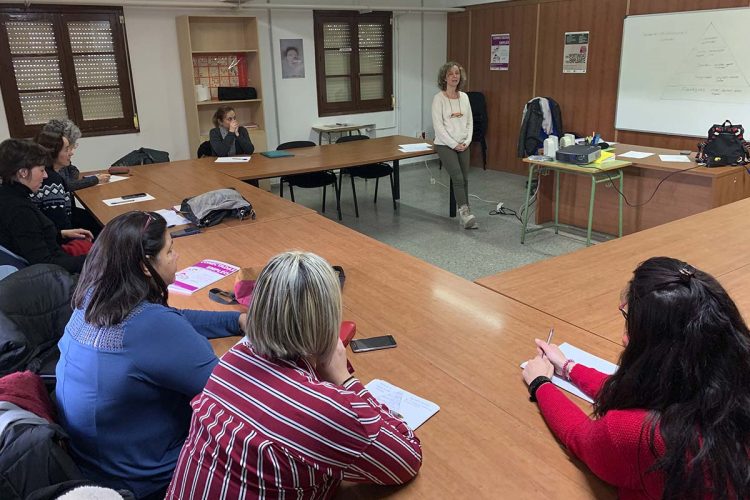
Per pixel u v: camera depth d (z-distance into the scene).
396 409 1.41
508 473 1.19
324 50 7.33
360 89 7.76
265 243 2.72
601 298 2.04
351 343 1.74
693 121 5.73
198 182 4.11
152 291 1.36
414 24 7.97
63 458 1.16
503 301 2.04
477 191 6.75
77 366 1.29
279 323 1.02
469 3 7.73
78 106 6.02
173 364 1.27
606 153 4.51
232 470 1.02
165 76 6.45
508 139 7.77
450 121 5.11
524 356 1.65
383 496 1.14
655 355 0.99
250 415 1.02
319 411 0.99
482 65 7.90
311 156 5.09
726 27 5.28
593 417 1.22
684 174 4.28
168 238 1.40
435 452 1.26
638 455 0.99
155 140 6.55
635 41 6.04
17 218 2.71
